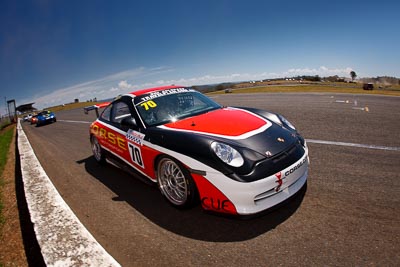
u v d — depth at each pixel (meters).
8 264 1.99
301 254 1.78
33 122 22.05
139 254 1.98
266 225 2.18
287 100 12.49
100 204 2.95
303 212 2.29
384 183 2.66
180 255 1.92
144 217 2.54
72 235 2.05
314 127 5.64
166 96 3.49
